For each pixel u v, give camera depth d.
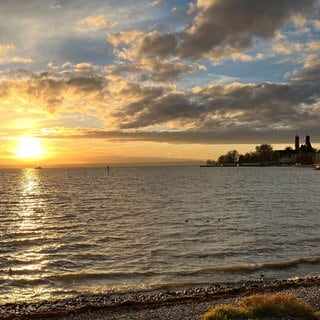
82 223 42.06
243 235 33.69
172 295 18.72
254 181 131.25
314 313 13.92
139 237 33.22
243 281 21.02
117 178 169.00
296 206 56.16
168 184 117.12
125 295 18.86
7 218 47.72
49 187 110.75
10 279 21.50
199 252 27.44
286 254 27.08
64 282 20.97
